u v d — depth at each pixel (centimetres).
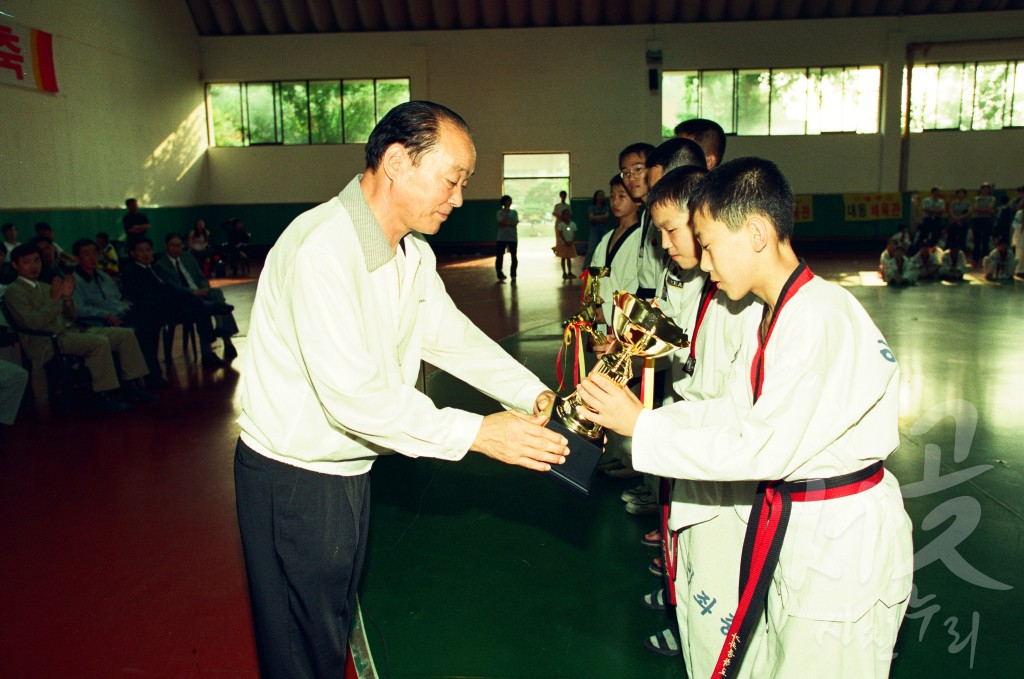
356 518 190
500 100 1872
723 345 206
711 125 332
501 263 1378
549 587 292
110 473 429
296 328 166
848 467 160
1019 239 1328
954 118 1838
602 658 247
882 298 1084
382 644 256
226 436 493
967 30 1788
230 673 241
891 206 1852
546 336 784
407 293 190
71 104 1329
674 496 200
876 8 1803
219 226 1917
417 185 169
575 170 1889
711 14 1817
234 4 1819
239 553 326
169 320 672
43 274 727
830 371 153
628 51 1839
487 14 1830
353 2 1823
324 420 177
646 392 198
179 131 1756
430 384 582
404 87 1875
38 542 342
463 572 305
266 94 1881
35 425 525
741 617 170
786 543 164
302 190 1903
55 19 1288
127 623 273
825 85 1836
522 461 169
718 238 160
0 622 275
